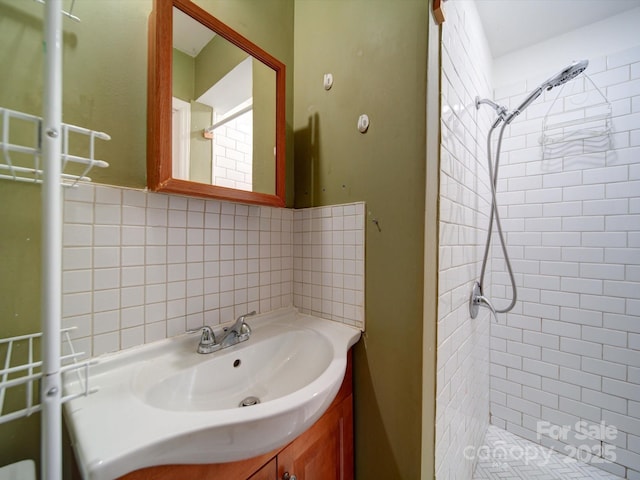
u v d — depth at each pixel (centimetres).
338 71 95
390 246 81
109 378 58
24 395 52
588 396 130
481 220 141
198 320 79
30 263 53
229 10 87
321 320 99
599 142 130
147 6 68
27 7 53
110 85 62
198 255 79
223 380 73
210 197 75
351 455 88
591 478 122
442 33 81
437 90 79
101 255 61
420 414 75
